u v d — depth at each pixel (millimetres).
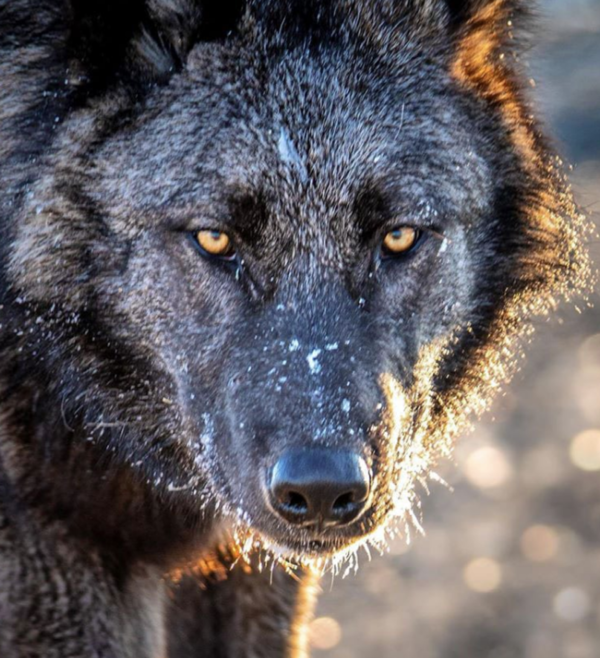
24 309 16750
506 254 18250
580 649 25438
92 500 16875
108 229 16375
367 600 27094
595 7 61969
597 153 47594
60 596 16766
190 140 16125
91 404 16984
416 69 17062
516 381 37938
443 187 16719
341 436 15008
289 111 16141
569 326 41344
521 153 18250
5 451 16891
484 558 28625
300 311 15812
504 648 25547
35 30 16688
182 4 16453
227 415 15805
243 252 16016
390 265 16516
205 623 19250
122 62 16453
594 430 34656
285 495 14891
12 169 16734
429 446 18719
